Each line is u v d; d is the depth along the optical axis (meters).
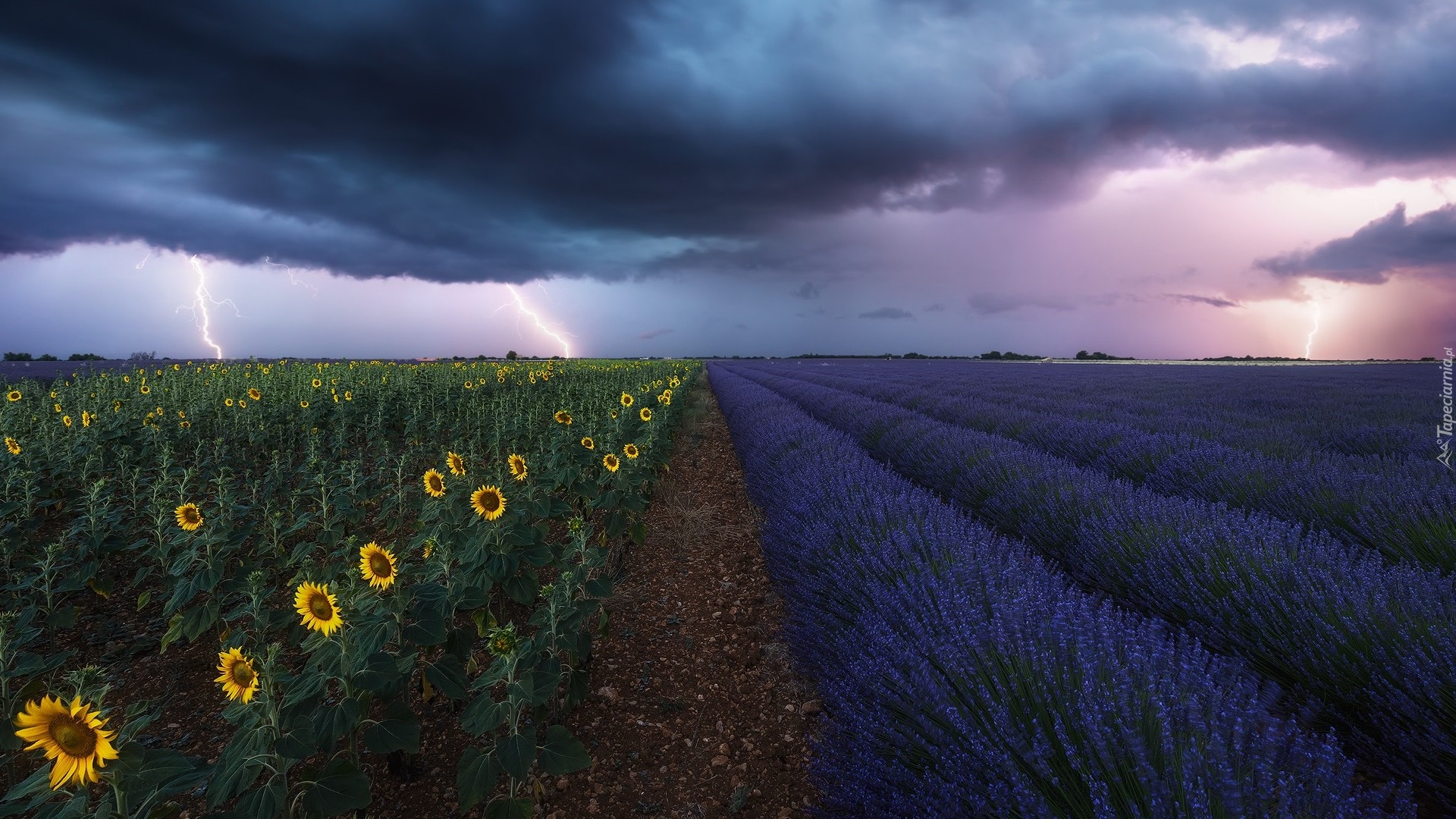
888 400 16.28
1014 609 2.43
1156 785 1.50
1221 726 1.74
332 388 11.35
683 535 5.85
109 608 4.04
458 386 13.94
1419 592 2.79
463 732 2.93
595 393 12.72
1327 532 4.12
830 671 2.88
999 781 1.71
